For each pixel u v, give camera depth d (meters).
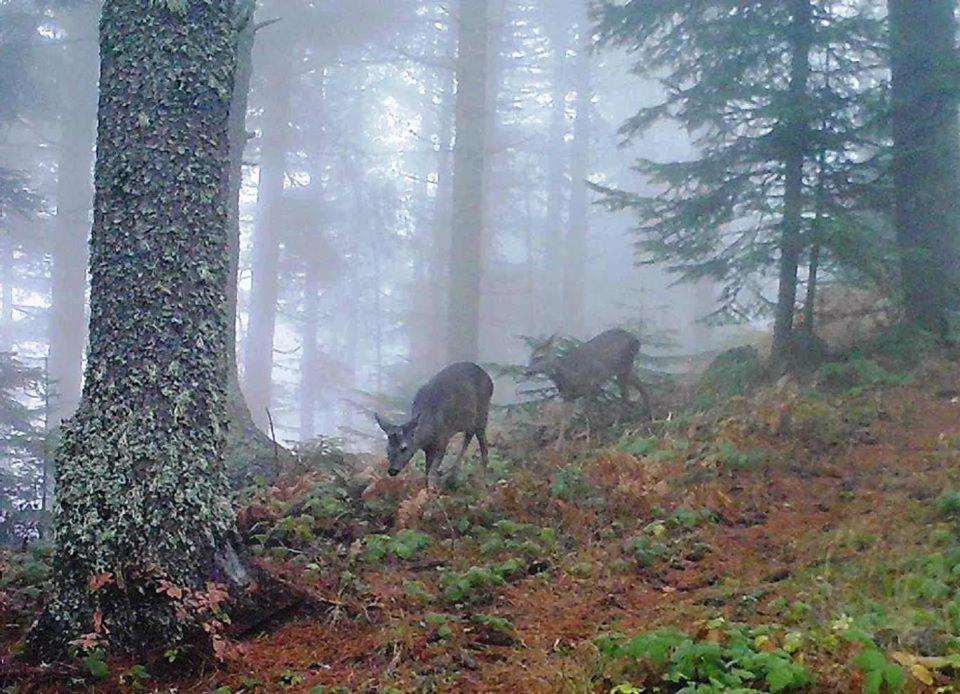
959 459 8.30
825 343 12.21
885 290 12.21
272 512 7.84
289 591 5.85
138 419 5.50
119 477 5.42
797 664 4.43
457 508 8.03
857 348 12.17
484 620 5.59
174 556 5.46
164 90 5.70
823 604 5.39
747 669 4.49
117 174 5.67
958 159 12.91
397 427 8.87
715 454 9.16
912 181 12.48
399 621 5.66
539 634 5.57
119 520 5.38
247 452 10.43
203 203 5.78
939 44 13.02
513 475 9.54
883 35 12.23
